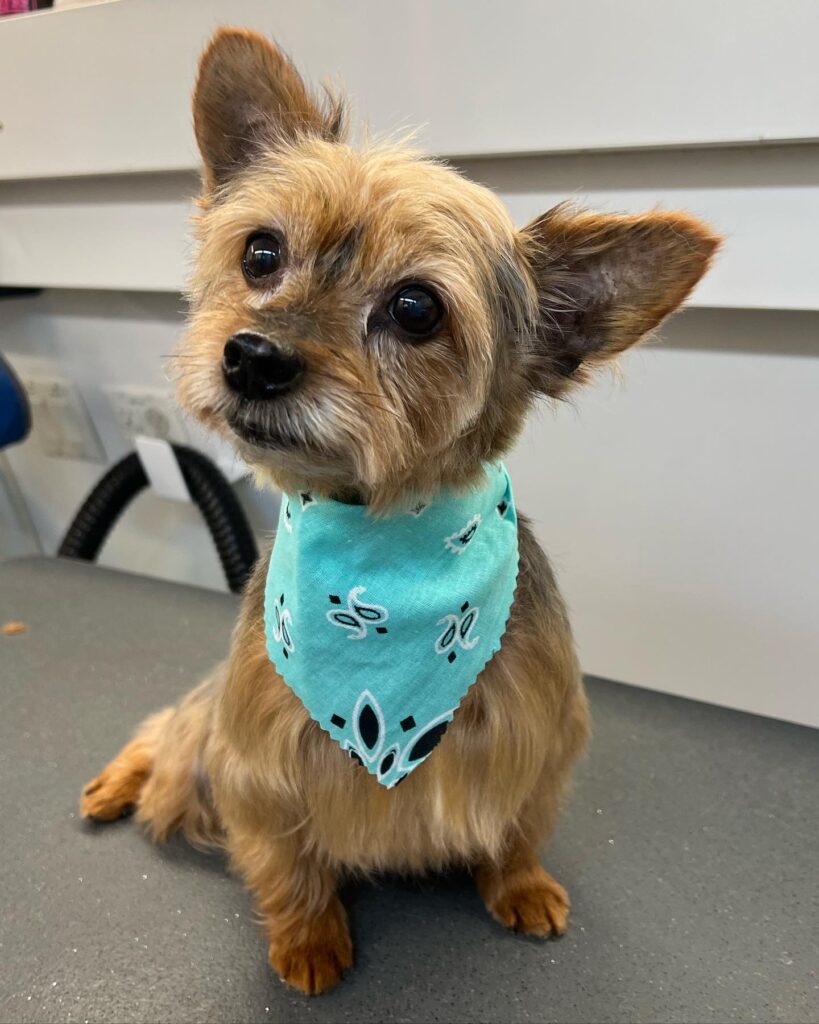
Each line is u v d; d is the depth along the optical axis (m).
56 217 0.54
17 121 0.50
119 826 0.37
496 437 0.27
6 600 0.54
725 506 0.43
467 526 0.26
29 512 0.75
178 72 0.44
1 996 0.28
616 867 0.35
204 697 0.36
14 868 0.34
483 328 0.24
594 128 0.37
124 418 0.64
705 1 0.33
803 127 0.34
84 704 0.44
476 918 0.32
